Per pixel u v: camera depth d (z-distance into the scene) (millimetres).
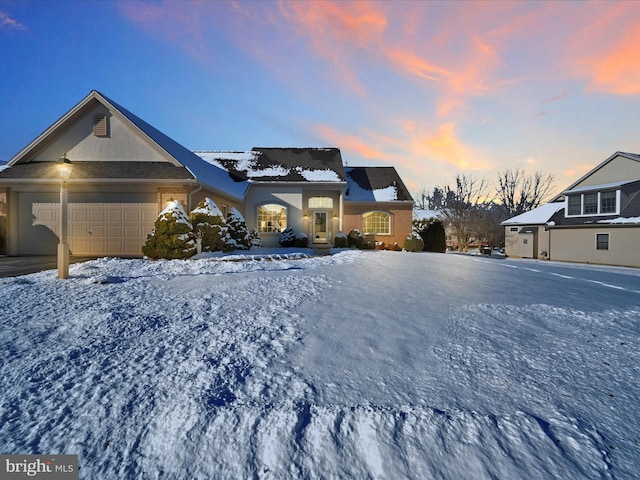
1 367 3092
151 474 1984
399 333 3980
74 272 7812
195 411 2461
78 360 3242
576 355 3514
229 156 21125
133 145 13000
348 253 13023
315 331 4008
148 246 10719
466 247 37938
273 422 2340
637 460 2096
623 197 21469
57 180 11445
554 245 25312
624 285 8039
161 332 3943
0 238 12102
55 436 2256
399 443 2182
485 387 2836
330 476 1979
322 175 19406
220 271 8164
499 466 2039
